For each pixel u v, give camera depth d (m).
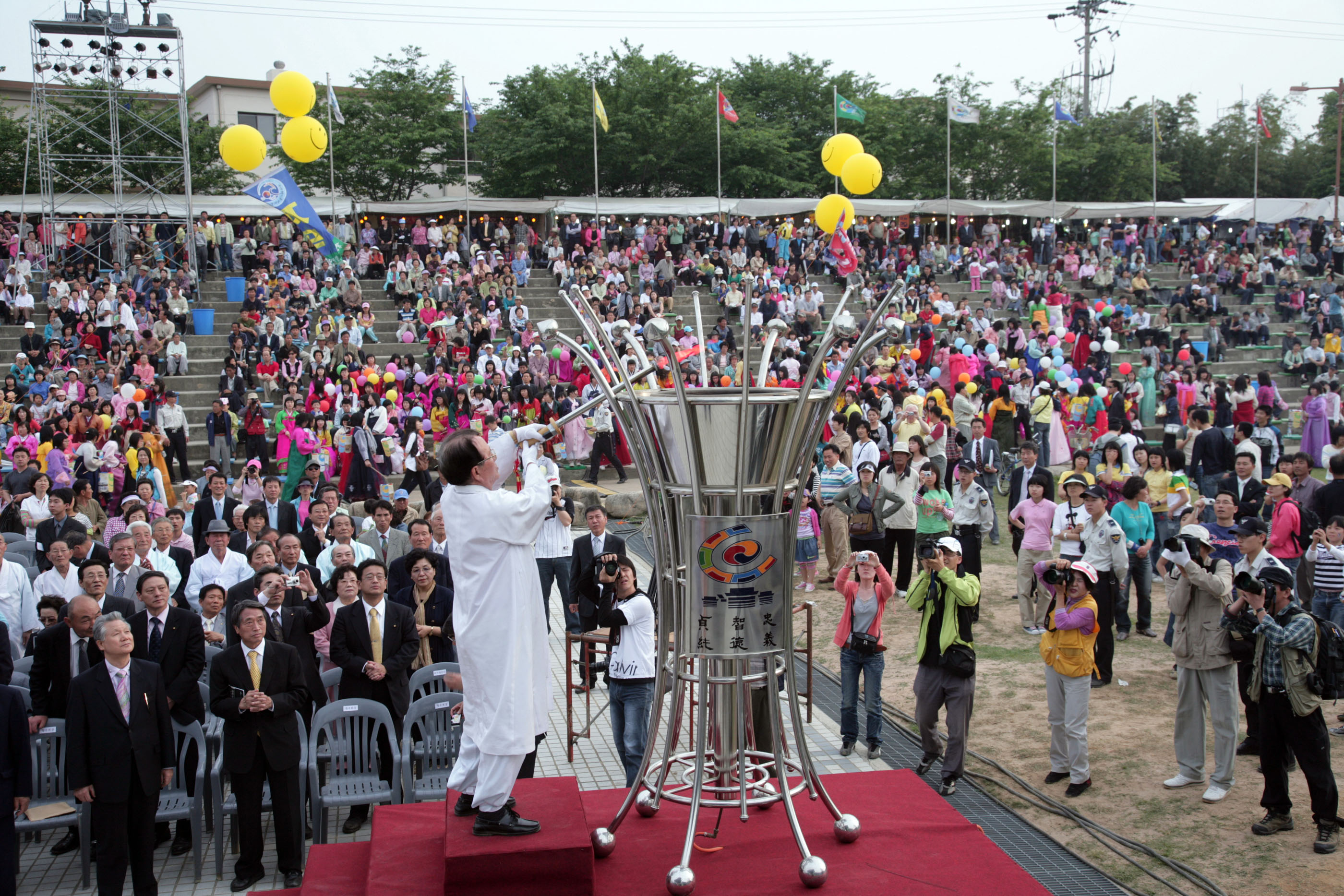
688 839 4.20
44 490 12.05
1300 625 6.62
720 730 4.63
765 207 32.94
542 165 35.66
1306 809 7.20
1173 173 46.44
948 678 7.58
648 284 26.97
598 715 8.54
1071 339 25.25
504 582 4.08
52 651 7.05
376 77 34.91
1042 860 6.60
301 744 6.79
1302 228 36.09
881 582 8.27
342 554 8.85
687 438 4.22
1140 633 11.26
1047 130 41.59
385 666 7.41
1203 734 7.54
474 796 4.06
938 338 25.00
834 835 4.68
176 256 26.64
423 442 17.33
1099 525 9.66
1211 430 14.96
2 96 38.78
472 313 23.70
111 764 6.14
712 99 36.34
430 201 33.81
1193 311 30.12
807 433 4.42
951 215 35.31
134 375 19.62
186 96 25.84
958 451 16.53
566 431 19.84
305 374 20.91
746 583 4.31
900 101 41.69
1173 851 6.65
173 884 6.57
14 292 23.00
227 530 9.48
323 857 4.79
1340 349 26.61
